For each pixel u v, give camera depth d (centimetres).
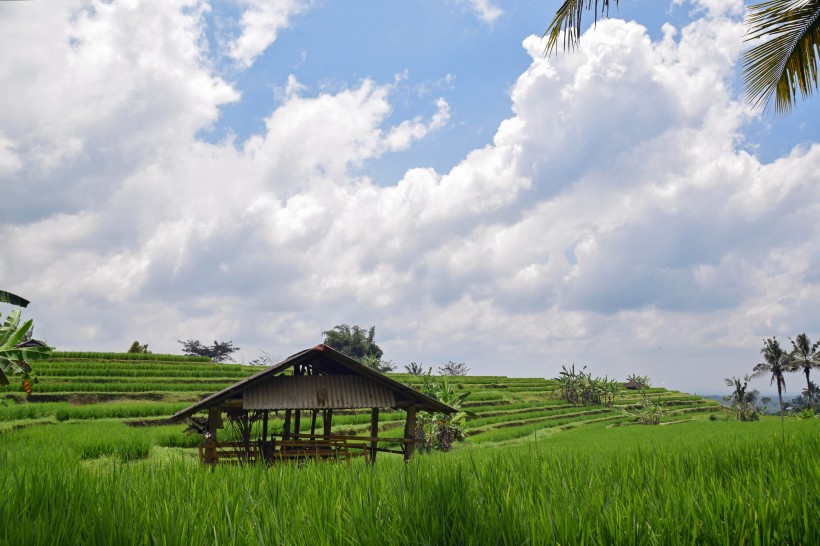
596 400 7319
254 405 1512
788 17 1161
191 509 586
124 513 553
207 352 9525
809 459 820
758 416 6519
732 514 492
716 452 1049
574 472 805
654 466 853
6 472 837
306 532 508
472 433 4531
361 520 544
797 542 457
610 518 483
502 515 505
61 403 3847
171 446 2652
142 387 4619
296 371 1650
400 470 828
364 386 1590
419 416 3177
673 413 6956
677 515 503
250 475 879
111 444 2191
